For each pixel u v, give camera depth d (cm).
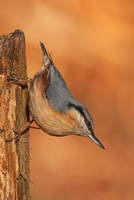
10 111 709
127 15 1750
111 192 1309
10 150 710
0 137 700
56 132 786
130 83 1673
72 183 1323
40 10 1620
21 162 734
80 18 1692
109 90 1656
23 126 738
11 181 715
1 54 688
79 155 1428
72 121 779
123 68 1691
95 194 1288
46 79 764
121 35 1725
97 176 1370
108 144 1518
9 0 1593
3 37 711
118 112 1625
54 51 1620
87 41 1683
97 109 1617
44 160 1391
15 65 715
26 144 746
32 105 742
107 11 1736
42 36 1595
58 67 1619
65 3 1673
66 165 1392
